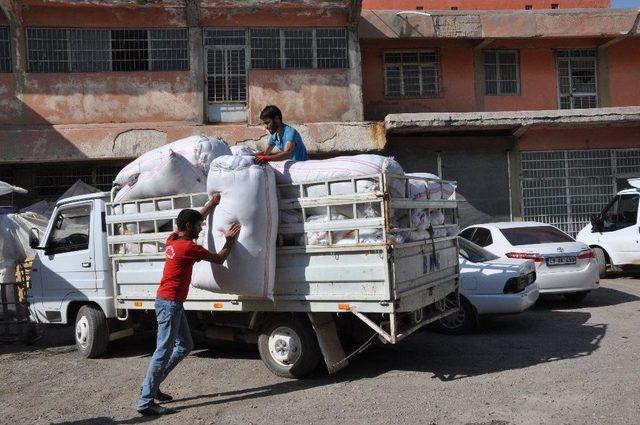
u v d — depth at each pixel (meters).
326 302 5.74
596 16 16.55
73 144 14.31
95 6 14.59
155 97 14.86
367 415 5.02
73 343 8.86
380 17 16.02
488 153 16.61
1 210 10.45
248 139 14.73
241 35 15.19
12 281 9.80
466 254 8.68
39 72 14.56
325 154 15.27
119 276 7.03
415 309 5.93
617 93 17.67
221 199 5.73
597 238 13.37
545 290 9.46
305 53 15.33
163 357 5.45
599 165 16.97
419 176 6.27
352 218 5.57
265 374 6.50
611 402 5.08
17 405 5.90
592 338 7.57
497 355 6.93
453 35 16.20
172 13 14.91
